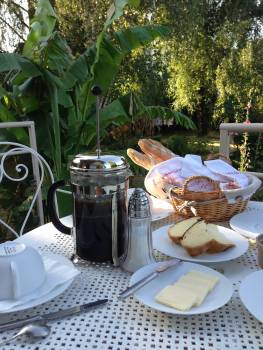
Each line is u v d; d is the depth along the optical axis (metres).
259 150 3.50
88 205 0.74
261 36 6.44
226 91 6.55
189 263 0.72
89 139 2.86
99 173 0.72
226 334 0.54
